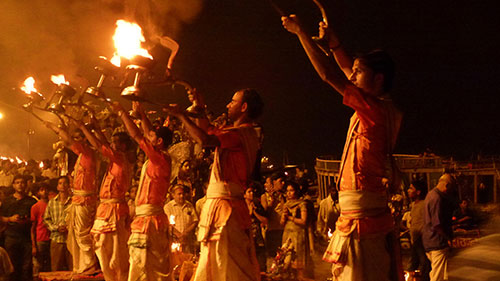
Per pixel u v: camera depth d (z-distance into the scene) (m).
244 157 4.35
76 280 8.62
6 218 9.38
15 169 15.00
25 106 6.36
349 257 3.58
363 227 3.58
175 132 11.56
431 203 8.34
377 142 3.60
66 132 8.58
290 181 8.73
